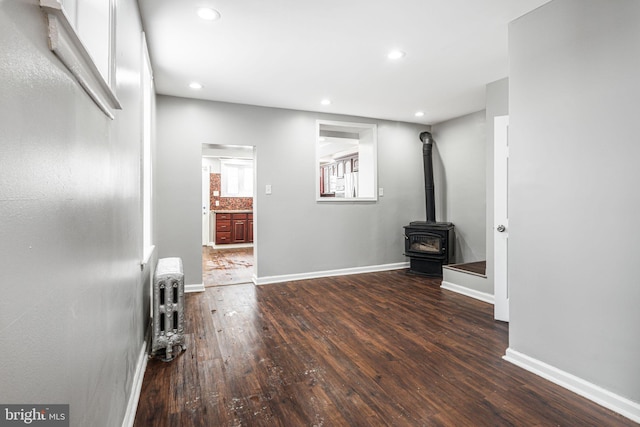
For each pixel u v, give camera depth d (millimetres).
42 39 642
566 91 2051
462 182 5242
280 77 3572
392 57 3086
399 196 5598
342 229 5168
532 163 2248
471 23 2492
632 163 1762
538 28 2221
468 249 5164
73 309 827
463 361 2373
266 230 4672
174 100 4195
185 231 4250
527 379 2141
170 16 2365
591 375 1936
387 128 5469
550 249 2145
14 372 540
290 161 4809
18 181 551
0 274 498
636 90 1743
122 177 1538
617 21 1809
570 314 2039
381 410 1819
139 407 1846
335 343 2672
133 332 1870
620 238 1811
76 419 847
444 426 1688
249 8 2287
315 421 1729
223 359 2406
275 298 3926
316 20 2453
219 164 8797
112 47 1219
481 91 4047
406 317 3268
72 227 821
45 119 659
